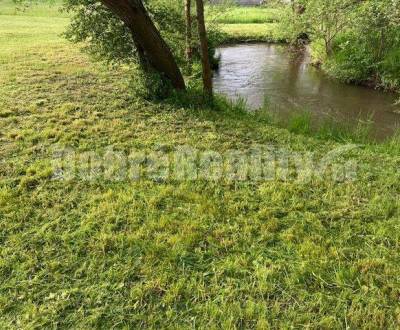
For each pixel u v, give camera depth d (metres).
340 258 3.73
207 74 7.88
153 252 3.76
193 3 10.48
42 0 8.79
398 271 3.58
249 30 19.83
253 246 3.86
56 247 3.83
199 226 4.12
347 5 12.92
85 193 4.68
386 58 12.21
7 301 3.27
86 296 3.33
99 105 7.36
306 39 17.17
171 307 3.24
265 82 12.49
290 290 3.38
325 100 10.74
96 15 7.82
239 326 3.06
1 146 5.68
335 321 3.09
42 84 8.36
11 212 4.28
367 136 7.72
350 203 4.57
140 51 7.86
